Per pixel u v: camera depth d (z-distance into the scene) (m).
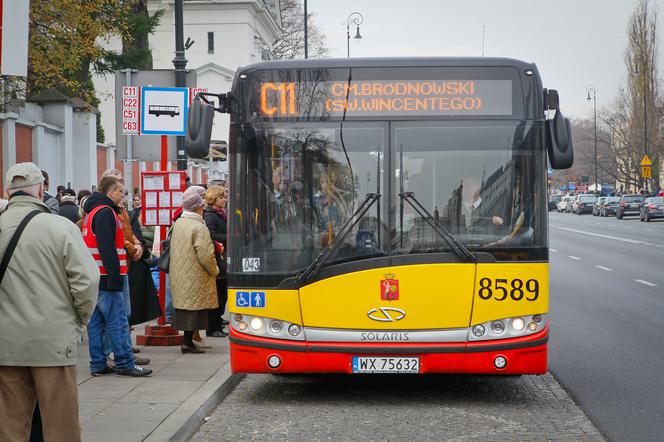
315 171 8.52
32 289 5.47
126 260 10.12
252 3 75.94
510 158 8.50
